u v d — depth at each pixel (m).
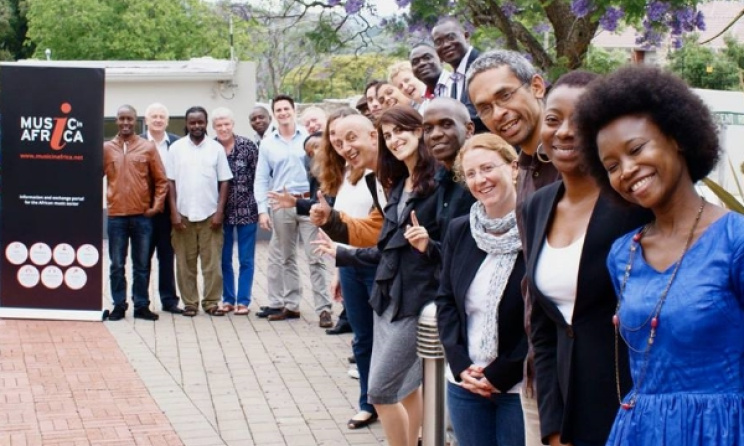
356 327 7.29
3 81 11.29
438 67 8.74
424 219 5.73
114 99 22.67
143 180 11.31
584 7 8.15
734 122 10.02
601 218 3.62
